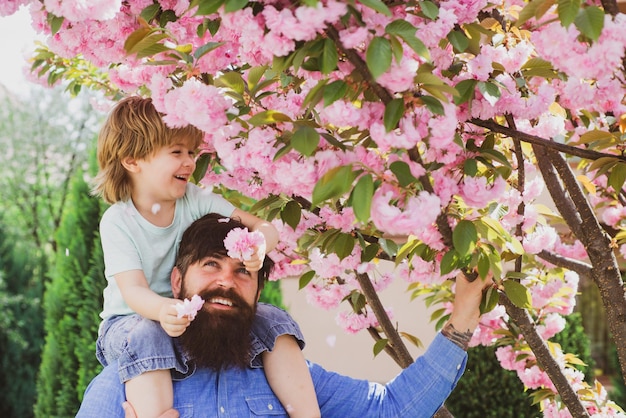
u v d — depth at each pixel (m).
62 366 8.35
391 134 2.02
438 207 2.03
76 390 8.27
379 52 1.90
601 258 2.87
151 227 2.70
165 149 2.69
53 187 18.52
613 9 2.16
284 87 2.67
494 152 2.42
